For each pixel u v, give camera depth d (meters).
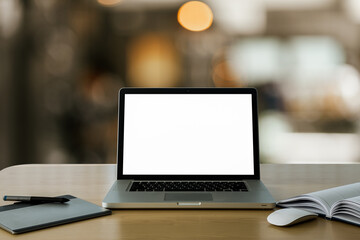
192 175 0.98
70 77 2.97
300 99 2.99
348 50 2.92
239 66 3.02
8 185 1.03
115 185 0.93
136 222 0.74
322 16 2.91
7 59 2.85
